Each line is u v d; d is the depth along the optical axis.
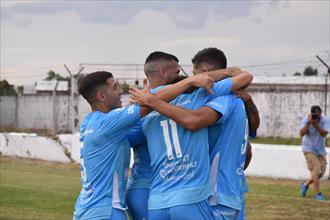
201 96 4.61
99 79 4.84
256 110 5.12
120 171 4.74
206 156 4.52
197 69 4.95
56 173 17.09
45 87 46.84
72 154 20.19
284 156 15.43
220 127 4.67
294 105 34.66
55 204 11.09
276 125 35.09
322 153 12.28
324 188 13.85
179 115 4.38
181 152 4.46
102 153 4.68
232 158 4.71
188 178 4.45
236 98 4.80
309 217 10.02
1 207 10.62
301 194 12.52
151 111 4.54
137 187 4.93
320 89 34.53
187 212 4.40
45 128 41.53
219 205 4.59
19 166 18.92
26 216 9.81
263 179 15.38
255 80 40.75
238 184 4.77
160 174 4.53
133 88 4.61
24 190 12.85
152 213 4.54
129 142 4.88
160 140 4.54
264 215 10.16
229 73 4.84
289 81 40.09
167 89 4.48
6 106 43.72
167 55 4.80
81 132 4.91
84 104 30.53
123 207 4.76
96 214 4.66
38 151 21.17
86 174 4.76
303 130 12.23
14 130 38.69
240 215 5.00
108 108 4.89
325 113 25.72
